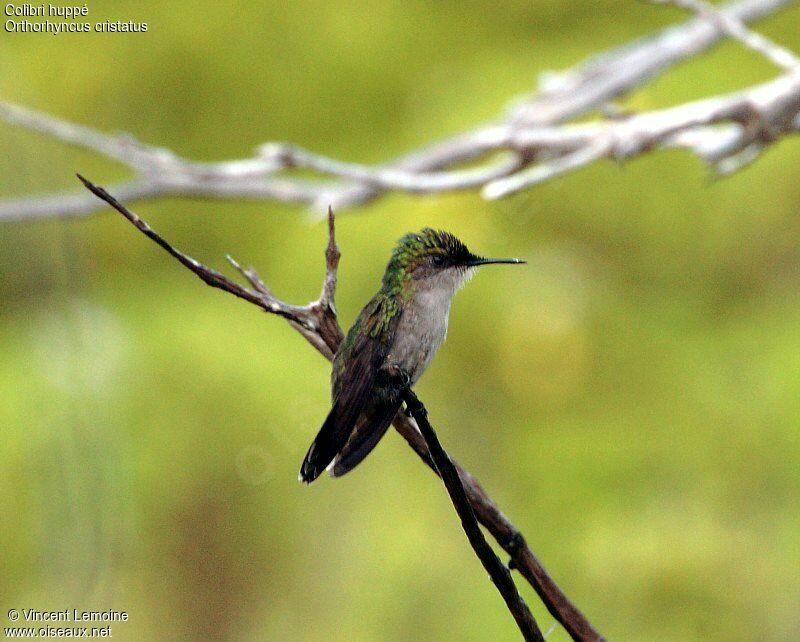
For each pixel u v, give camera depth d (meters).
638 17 14.02
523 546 4.85
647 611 11.42
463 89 13.28
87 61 13.88
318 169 8.25
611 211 12.96
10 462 10.00
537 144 7.97
